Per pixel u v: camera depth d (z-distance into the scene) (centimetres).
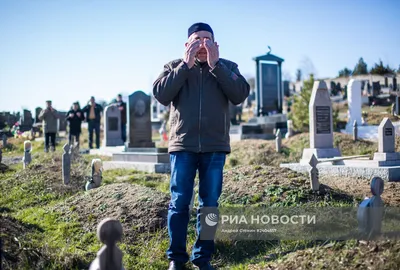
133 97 1593
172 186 416
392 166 1063
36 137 2039
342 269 375
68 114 1903
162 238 538
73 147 1343
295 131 2175
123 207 618
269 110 2500
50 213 648
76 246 515
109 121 2094
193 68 422
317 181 683
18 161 1338
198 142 408
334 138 1677
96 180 834
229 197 692
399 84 1800
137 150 1462
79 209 641
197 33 429
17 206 818
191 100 414
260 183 722
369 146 1582
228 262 489
